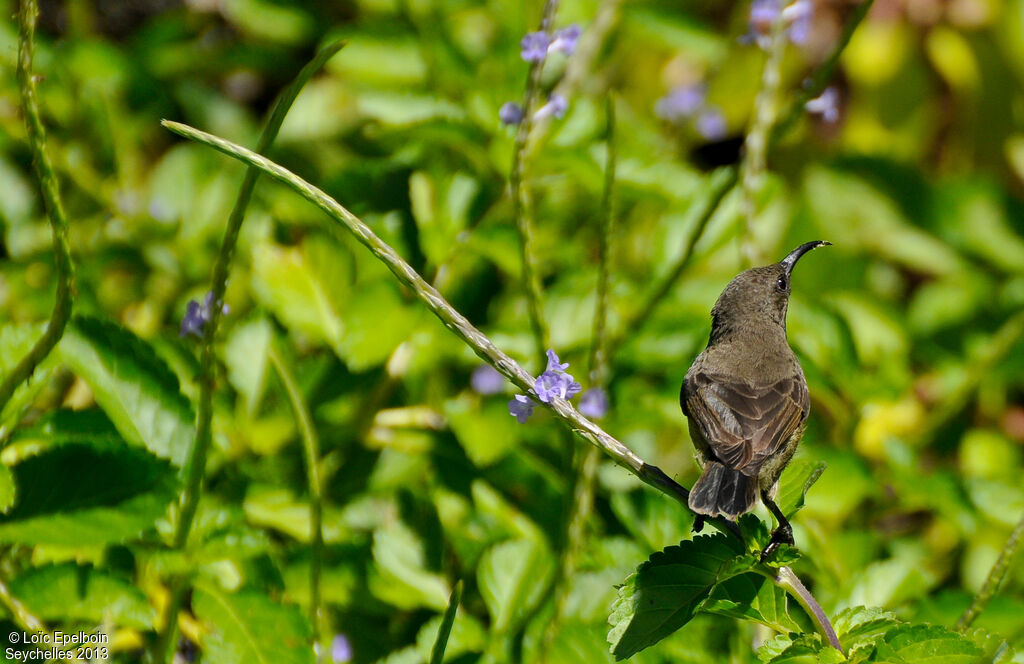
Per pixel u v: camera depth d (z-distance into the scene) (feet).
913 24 54.08
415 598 28.22
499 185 35.60
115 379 23.70
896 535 40.34
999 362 43.98
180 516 22.36
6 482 21.08
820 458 34.17
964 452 43.29
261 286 32.27
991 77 54.13
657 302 32.58
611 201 26.40
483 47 43.68
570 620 25.85
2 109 39.99
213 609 21.84
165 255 37.14
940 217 52.95
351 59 40.16
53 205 19.86
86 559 24.62
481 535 30.89
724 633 26.55
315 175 43.06
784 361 27.86
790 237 52.60
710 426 25.39
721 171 35.53
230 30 50.67
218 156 41.55
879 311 47.67
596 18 38.11
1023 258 51.90
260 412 31.71
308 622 22.03
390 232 34.40
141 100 44.01
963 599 27.66
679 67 51.80
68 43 43.11
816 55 54.39
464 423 31.65
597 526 32.24
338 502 31.58
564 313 33.60
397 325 31.50
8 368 22.93
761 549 20.70
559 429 31.89
